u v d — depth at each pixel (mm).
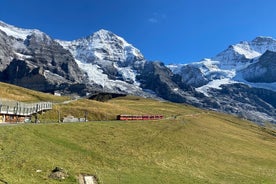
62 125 76312
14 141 52000
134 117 146125
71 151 58750
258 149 124375
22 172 40500
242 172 77062
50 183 39469
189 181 58375
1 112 81375
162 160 71000
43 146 55531
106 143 72438
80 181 43812
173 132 110500
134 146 76875
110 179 48562
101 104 189875
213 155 91312
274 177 77875
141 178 53750
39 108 122938
